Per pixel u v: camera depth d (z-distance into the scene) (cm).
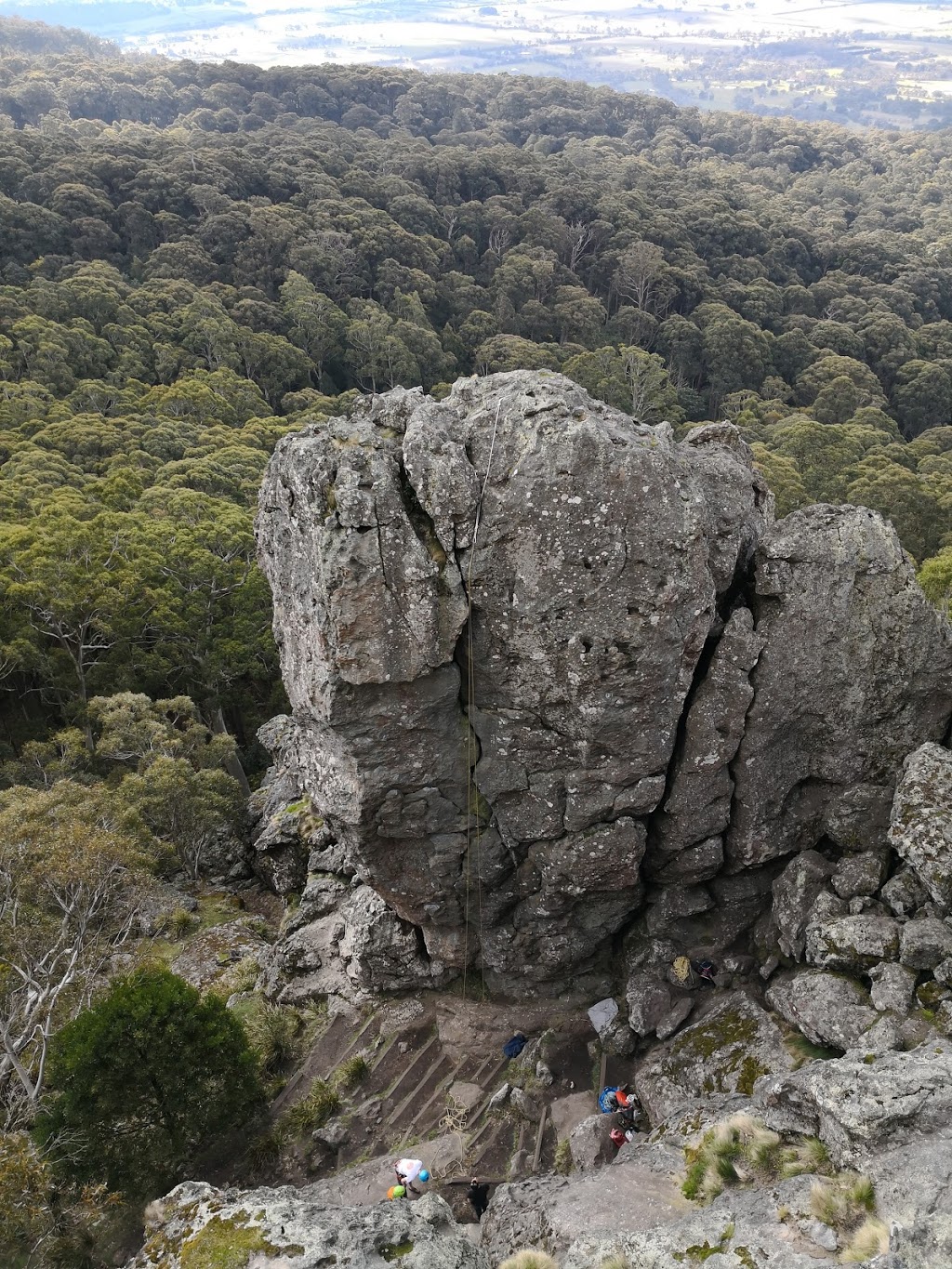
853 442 7638
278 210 10925
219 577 4291
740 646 1659
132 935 2644
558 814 1705
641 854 1739
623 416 1653
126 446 6309
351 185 12419
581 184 13625
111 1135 1634
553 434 1479
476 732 1662
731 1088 1518
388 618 1516
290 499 1566
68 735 3403
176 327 8781
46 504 4694
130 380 7806
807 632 1662
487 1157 1650
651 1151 1393
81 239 9875
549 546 1502
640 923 1909
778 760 1738
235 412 7781
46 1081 1927
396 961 1970
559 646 1559
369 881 1830
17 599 3653
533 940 1861
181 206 11050
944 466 7331
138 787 2962
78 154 11212
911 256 13538
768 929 1812
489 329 10481
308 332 9412
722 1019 1664
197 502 5012
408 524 1498
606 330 11006
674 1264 1050
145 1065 1628
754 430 8506
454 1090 1795
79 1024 1677
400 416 1603
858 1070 1217
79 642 3831
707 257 12975
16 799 2598
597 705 1600
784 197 17212
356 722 1602
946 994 1430
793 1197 1107
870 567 1661
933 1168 1049
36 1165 1472
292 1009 2084
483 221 12650
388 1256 1089
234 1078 1709
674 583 1538
